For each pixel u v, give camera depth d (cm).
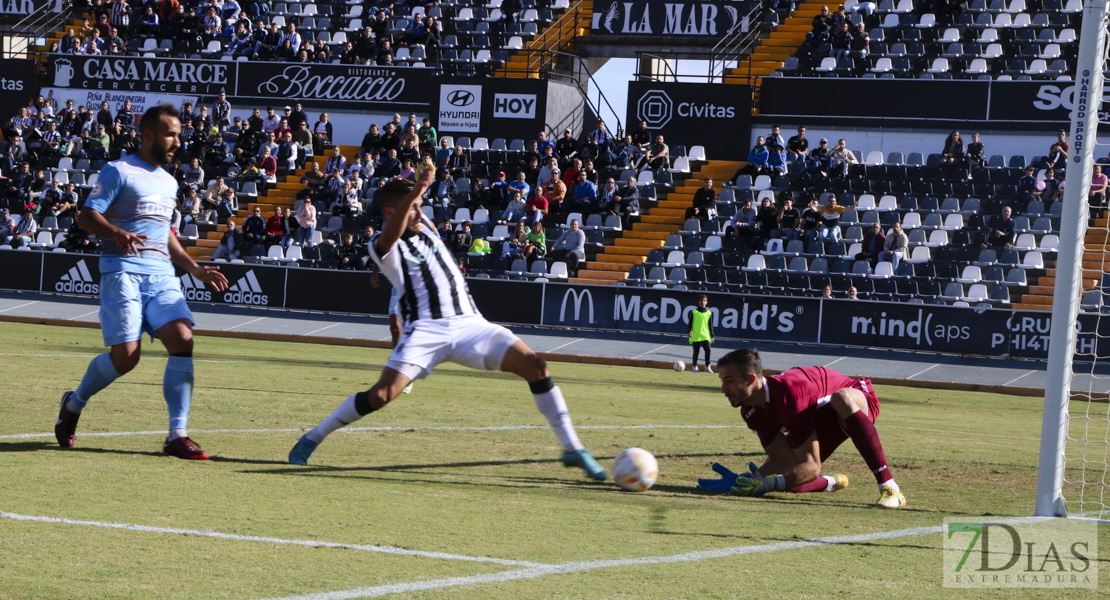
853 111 3644
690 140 3772
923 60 3712
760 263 3131
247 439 902
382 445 914
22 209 3712
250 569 469
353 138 4128
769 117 3725
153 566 467
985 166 3309
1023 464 988
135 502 601
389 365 730
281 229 3447
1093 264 2930
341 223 3519
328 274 3158
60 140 3962
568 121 4081
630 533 580
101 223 742
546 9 4353
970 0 3869
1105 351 2592
